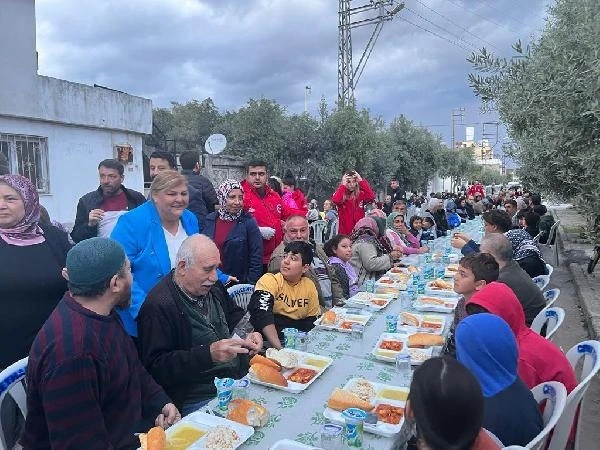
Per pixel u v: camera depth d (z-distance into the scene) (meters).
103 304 1.92
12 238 2.74
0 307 2.66
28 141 9.22
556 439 2.31
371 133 21.06
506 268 4.01
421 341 3.01
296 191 7.54
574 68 4.29
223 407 2.20
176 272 2.63
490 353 1.98
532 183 9.34
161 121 34.62
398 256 6.24
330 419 2.08
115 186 4.27
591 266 8.37
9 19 8.55
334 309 3.91
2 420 2.24
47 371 1.74
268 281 3.60
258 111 18.91
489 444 1.45
